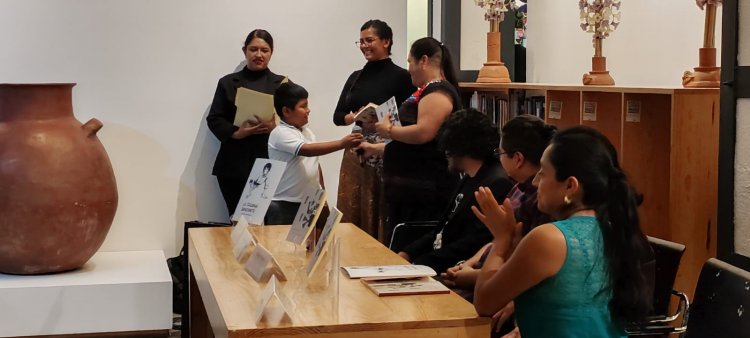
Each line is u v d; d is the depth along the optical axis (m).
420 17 7.87
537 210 3.16
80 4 5.88
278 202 5.09
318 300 2.82
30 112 4.99
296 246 3.71
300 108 5.01
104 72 5.96
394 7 6.41
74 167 5.01
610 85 5.04
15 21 5.79
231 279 3.22
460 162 3.78
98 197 5.10
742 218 3.47
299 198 5.10
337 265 2.81
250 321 2.61
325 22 6.30
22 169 4.89
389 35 5.50
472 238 3.68
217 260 3.56
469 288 3.31
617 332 2.55
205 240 4.00
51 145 4.96
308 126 6.36
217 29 6.12
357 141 5.04
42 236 4.97
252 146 5.91
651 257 3.00
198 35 6.09
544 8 7.02
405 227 4.52
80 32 5.90
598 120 5.07
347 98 5.58
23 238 4.95
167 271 5.45
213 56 6.13
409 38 7.94
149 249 6.15
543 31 7.06
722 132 3.54
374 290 2.92
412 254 4.10
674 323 4.21
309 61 6.31
